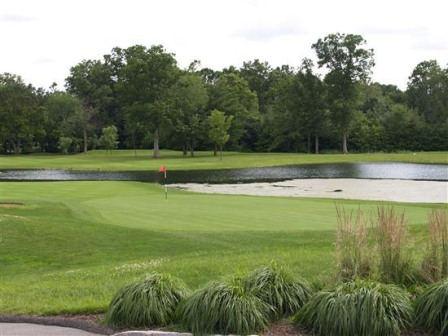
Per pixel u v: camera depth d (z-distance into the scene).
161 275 6.48
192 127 79.94
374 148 89.12
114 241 13.45
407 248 7.05
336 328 5.36
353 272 6.45
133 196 25.58
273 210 19.00
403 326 5.41
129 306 6.01
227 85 92.75
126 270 9.67
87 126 94.75
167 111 77.69
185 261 10.24
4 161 70.31
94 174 51.88
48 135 99.62
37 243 13.46
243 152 96.00
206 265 9.49
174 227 15.55
